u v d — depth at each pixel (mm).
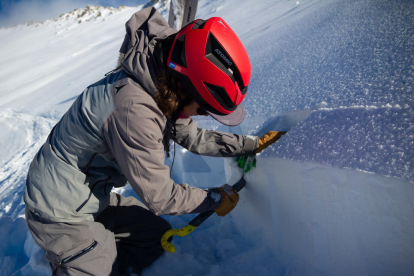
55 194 859
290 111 1193
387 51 1062
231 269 1097
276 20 3797
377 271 766
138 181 779
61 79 6551
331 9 2295
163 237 1199
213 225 1407
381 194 700
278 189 1021
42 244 912
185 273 1141
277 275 1036
